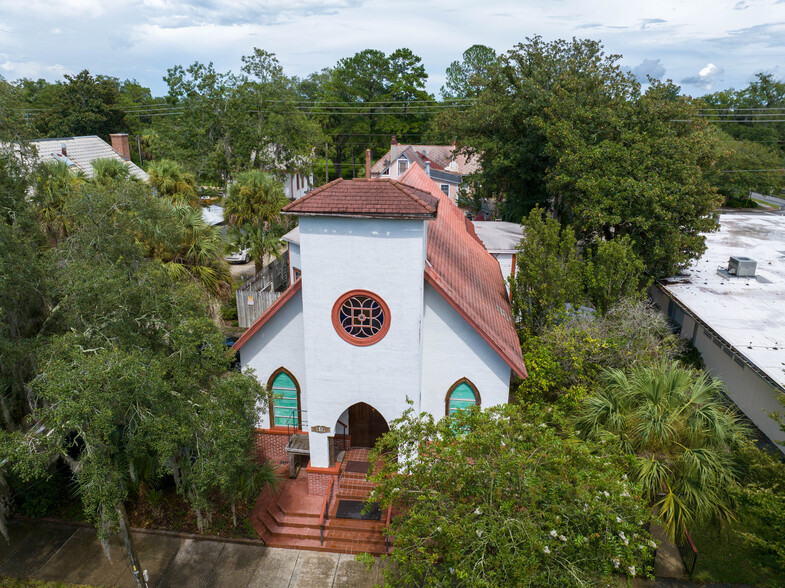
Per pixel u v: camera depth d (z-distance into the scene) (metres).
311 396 15.49
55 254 14.51
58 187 21.73
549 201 40.72
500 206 44.66
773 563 12.31
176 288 14.98
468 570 9.26
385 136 81.81
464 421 12.13
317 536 15.20
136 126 82.69
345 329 14.84
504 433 11.61
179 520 15.91
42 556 14.84
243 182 29.77
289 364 16.88
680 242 26.06
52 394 10.25
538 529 9.55
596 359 17.53
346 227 13.73
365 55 85.69
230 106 42.44
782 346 19.38
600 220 26.14
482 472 10.49
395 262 13.92
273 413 17.58
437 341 15.72
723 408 16.27
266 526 15.55
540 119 33.03
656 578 13.81
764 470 12.20
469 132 40.47
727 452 13.07
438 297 15.27
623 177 27.00
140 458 14.95
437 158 64.19
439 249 18.38
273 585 13.95
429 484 10.96
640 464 12.48
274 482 15.93
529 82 35.84
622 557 9.63
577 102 32.44
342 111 79.31
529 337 18.89
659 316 19.47
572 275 19.56
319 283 14.36
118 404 11.07
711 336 20.59
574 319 18.84
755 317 22.09
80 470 11.30
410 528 10.02
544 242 20.06
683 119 30.08
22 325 14.80
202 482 12.11
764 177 61.91
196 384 12.92
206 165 43.62
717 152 29.97
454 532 9.44
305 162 48.56
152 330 13.52
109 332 12.53
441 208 25.19
